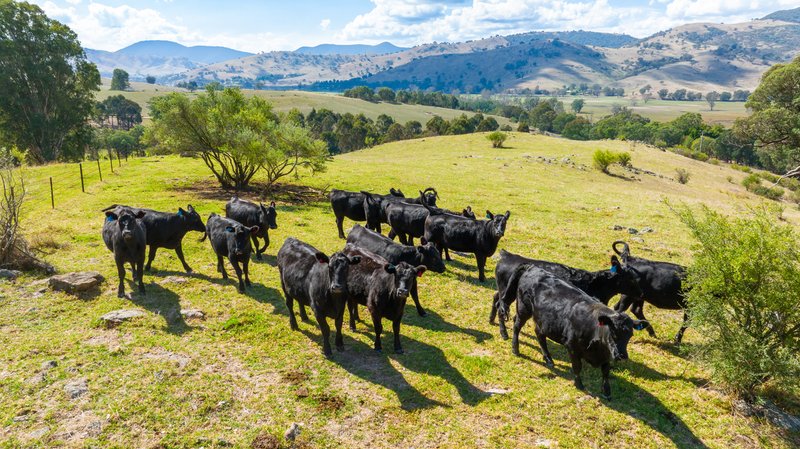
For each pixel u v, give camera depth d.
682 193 44.16
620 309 11.07
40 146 51.81
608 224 23.16
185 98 26.23
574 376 9.23
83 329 9.97
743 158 103.00
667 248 18.62
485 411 8.17
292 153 27.25
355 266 10.41
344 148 131.75
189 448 6.96
